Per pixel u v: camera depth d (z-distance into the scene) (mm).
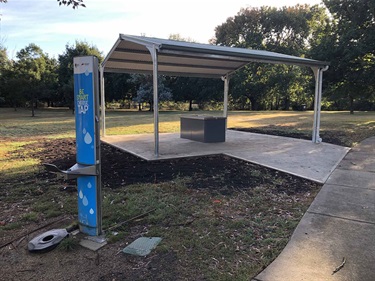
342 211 3715
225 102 11445
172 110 36906
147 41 6312
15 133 12258
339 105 34500
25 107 39062
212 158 6762
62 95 33875
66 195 4246
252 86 34062
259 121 17516
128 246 2771
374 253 2686
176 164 6141
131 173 5410
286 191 4527
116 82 35062
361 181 5039
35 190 4461
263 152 7340
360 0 14797
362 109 32688
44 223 3342
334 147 8242
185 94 35750
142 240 2889
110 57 8719
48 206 3812
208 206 3834
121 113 28578
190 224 3281
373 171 5672
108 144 8641
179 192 4359
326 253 2689
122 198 4090
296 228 3225
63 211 3666
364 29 15281
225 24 36031
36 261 2557
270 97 36969
